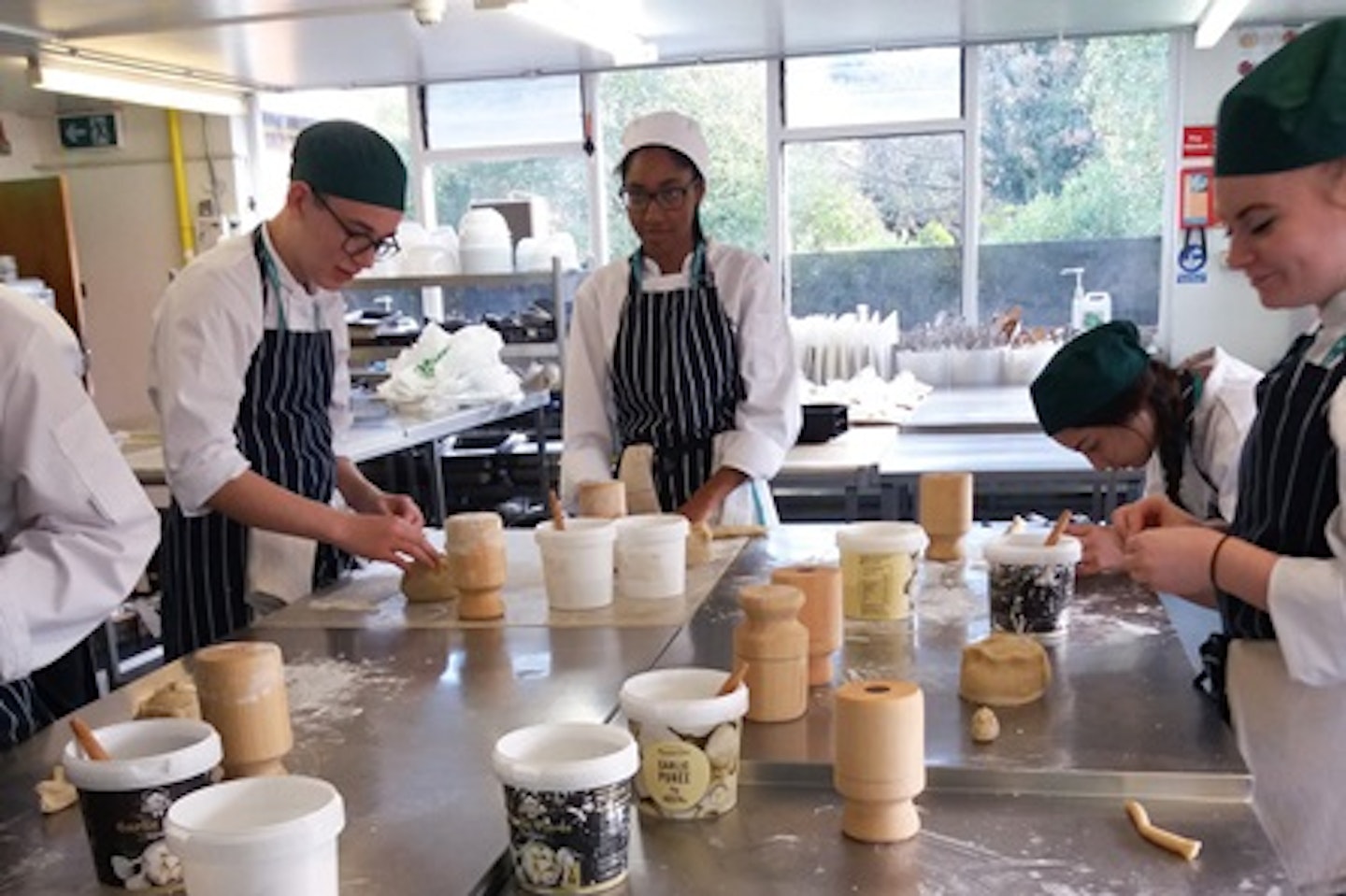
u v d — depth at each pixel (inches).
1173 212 215.6
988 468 130.3
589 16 176.2
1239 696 53.6
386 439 137.5
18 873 40.8
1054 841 40.4
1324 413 50.2
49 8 162.6
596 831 37.8
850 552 62.6
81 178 249.9
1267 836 40.6
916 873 38.5
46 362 53.1
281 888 32.8
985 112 222.1
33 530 53.5
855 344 217.2
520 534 92.2
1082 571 67.4
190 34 183.3
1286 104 46.3
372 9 169.8
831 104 229.0
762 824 42.6
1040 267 226.2
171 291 74.4
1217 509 69.2
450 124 244.1
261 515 71.8
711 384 92.5
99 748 41.1
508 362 193.2
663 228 91.0
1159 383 70.4
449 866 39.2
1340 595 47.5
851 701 40.3
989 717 47.4
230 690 47.3
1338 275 49.0
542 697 55.2
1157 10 191.2
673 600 70.7
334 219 72.8
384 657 62.3
